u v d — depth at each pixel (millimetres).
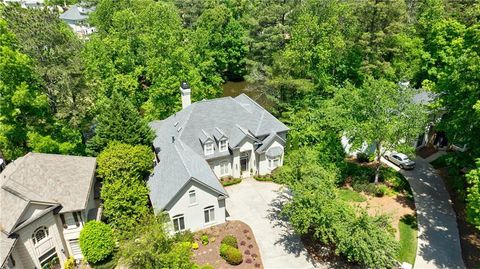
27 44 34938
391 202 35188
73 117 36219
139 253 22016
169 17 56656
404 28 50250
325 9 48844
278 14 55312
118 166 30328
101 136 36031
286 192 37938
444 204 34750
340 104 38094
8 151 34281
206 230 32469
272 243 30844
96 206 32750
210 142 37906
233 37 71625
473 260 28281
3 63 30188
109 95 44500
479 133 30531
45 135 34562
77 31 97188
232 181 39625
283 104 48344
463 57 30094
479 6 45969
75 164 31391
